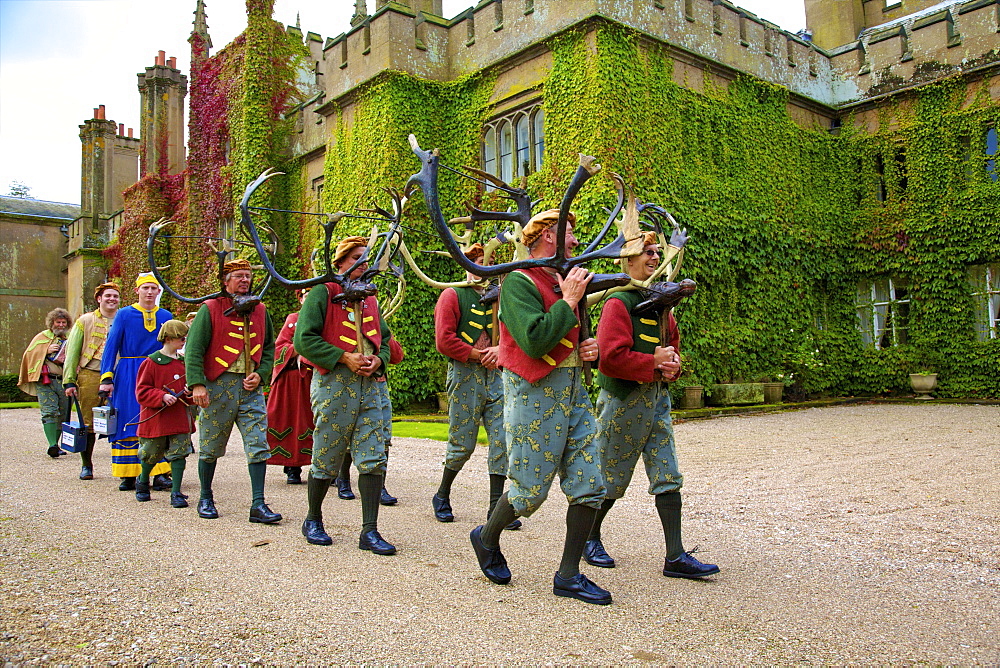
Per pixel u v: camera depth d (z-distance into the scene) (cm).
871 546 416
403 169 1529
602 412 373
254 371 519
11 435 1160
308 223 1967
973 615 303
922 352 1609
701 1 1507
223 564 381
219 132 2200
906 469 666
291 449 650
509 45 1498
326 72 1738
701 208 1425
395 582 350
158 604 314
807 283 1652
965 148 1617
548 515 514
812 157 1731
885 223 1709
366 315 458
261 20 2066
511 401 337
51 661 254
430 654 261
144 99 2831
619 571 373
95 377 715
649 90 1371
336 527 482
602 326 363
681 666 252
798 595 331
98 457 883
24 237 3250
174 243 2575
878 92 1755
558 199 1320
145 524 486
